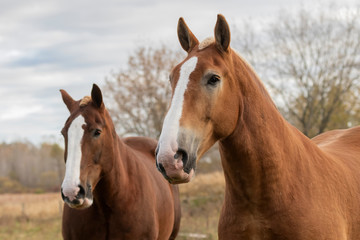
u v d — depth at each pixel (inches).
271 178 113.7
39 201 1059.9
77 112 189.0
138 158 229.3
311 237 113.2
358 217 127.7
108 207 196.7
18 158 2915.8
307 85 1003.3
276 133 117.6
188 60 108.0
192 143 99.5
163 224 227.5
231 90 109.4
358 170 139.4
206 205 573.6
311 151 129.2
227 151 115.3
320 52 1002.1
